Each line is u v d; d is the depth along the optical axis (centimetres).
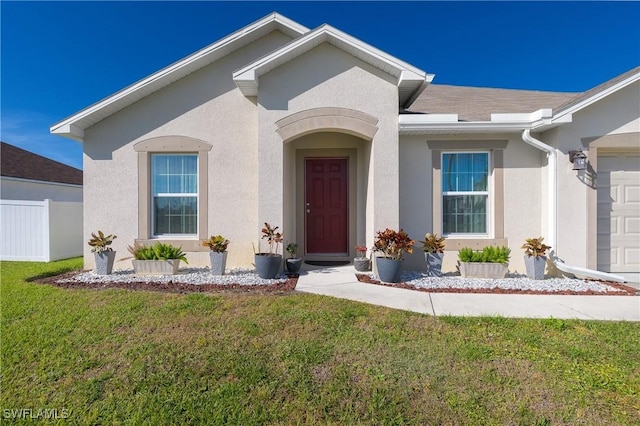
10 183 1603
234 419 252
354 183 909
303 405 267
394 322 427
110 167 799
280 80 723
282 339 377
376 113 719
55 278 710
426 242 718
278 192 729
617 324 426
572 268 674
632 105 694
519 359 333
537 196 754
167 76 775
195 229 820
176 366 322
